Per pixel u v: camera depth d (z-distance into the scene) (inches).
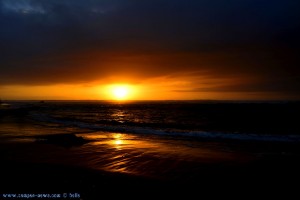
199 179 297.4
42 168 326.6
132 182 276.8
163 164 372.2
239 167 360.2
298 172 333.4
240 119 1440.7
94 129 876.6
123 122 1230.9
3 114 1729.8
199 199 237.1
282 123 1178.0
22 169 319.9
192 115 1855.3
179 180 291.4
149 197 236.4
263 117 1567.4
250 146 555.8
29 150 476.7
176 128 975.0
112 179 284.5
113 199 227.8
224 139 663.8
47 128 901.2
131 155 438.3
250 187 272.4
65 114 2007.9
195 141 624.4
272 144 588.4
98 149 494.0
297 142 621.9
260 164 376.8
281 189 266.2
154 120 1390.3
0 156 420.2
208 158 418.9
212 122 1255.5
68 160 391.2
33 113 2108.8
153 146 538.0
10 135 696.4
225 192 255.4
